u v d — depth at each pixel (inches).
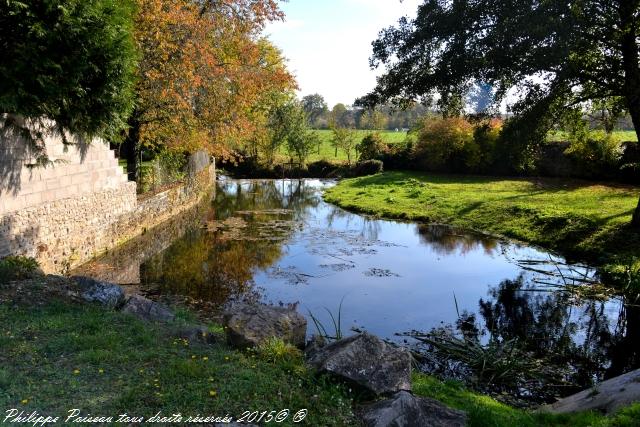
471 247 603.2
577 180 974.4
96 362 187.6
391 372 193.2
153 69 624.4
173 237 650.2
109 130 389.7
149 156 1100.5
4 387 165.2
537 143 553.9
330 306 395.2
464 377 277.7
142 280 452.4
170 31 639.8
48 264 426.3
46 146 425.7
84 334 218.5
